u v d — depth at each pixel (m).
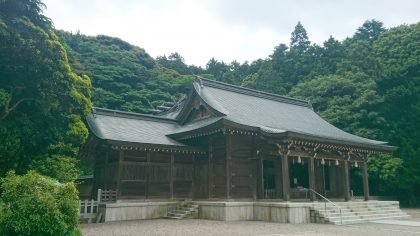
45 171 18.03
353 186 41.03
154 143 22.39
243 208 20.69
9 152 16.47
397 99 42.06
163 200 23.08
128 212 21.33
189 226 16.92
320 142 22.52
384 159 36.75
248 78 69.62
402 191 40.09
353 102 42.62
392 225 18.16
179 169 24.27
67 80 18.19
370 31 74.31
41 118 18.09
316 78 52.72
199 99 26.27
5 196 9.52
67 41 77.31
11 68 17.42
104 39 87.94
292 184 31.48
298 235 13.62
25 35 16.75
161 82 73.38
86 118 24.20
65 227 9.66
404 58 46.66
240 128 20.97
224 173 22.08
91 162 26.70
